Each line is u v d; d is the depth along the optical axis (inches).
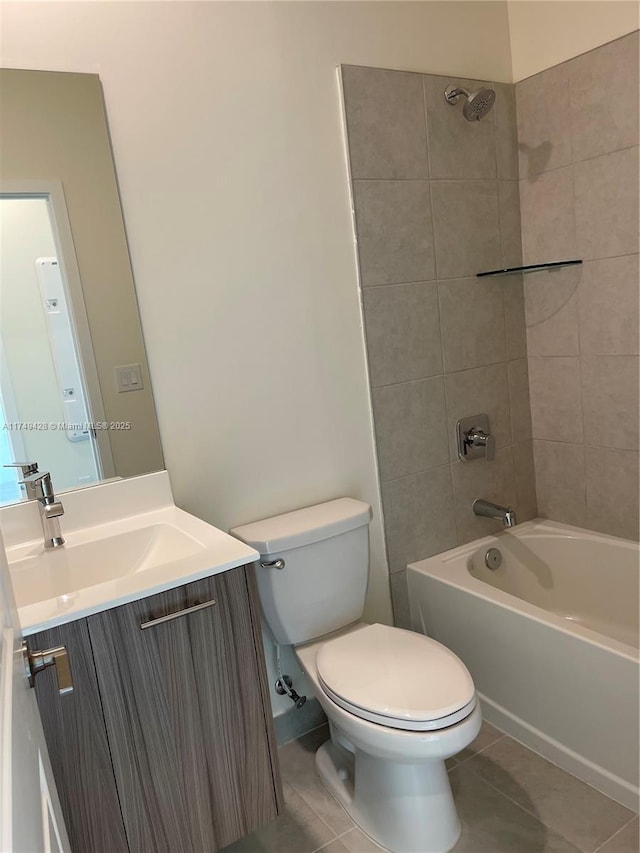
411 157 86.3
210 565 55.6
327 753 79.9
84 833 52.7
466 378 94.8
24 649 38.4
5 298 62.5
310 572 74.4
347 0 80.0
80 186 65.2
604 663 67.8
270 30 75.0
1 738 25.2
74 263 65.5
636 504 90.4
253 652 59.1
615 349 88.8
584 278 90.7
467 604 83.1
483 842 65.6
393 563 91.0
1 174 61.6
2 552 37.1
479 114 88.2
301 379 81.2
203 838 58.4
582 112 86.7
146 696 54.0
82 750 51.8
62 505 63.7
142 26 67.6
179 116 70.2
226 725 58.4
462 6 89.5
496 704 82.3
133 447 70.4
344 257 83.0
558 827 66.6
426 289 89.6
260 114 75.2
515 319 99.2
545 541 97.7
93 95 65.3
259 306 77.2
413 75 85.3
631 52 79.8
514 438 101.0
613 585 91.6
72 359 66.2
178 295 71.9
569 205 90.8
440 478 94.0
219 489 76.6
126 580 54.3
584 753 72.1
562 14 86.7
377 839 67.2
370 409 87.3
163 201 70.1
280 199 77.4
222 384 75.6
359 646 71.4
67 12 63.6
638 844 63.9
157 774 55.4
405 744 58.6
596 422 93.2
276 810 62.4
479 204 93.2
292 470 81.6
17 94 61.8
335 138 80.7
